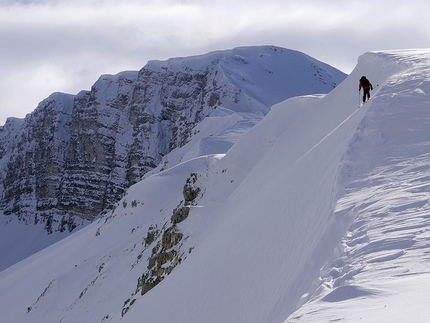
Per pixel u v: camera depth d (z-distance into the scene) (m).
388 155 13.73
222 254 23.03
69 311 59.03
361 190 12.00
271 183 26.81
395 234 8.45
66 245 107.00
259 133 63.06
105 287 57.25
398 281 6.59
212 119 147.00
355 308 6.05
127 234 84.00
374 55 37.16
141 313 31.03
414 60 28.67
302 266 11.91
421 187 10.56
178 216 42.69
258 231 19.97
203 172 60.62
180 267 31.86
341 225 11.06
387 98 19.23
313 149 24.41
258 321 12.94
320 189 15.82
